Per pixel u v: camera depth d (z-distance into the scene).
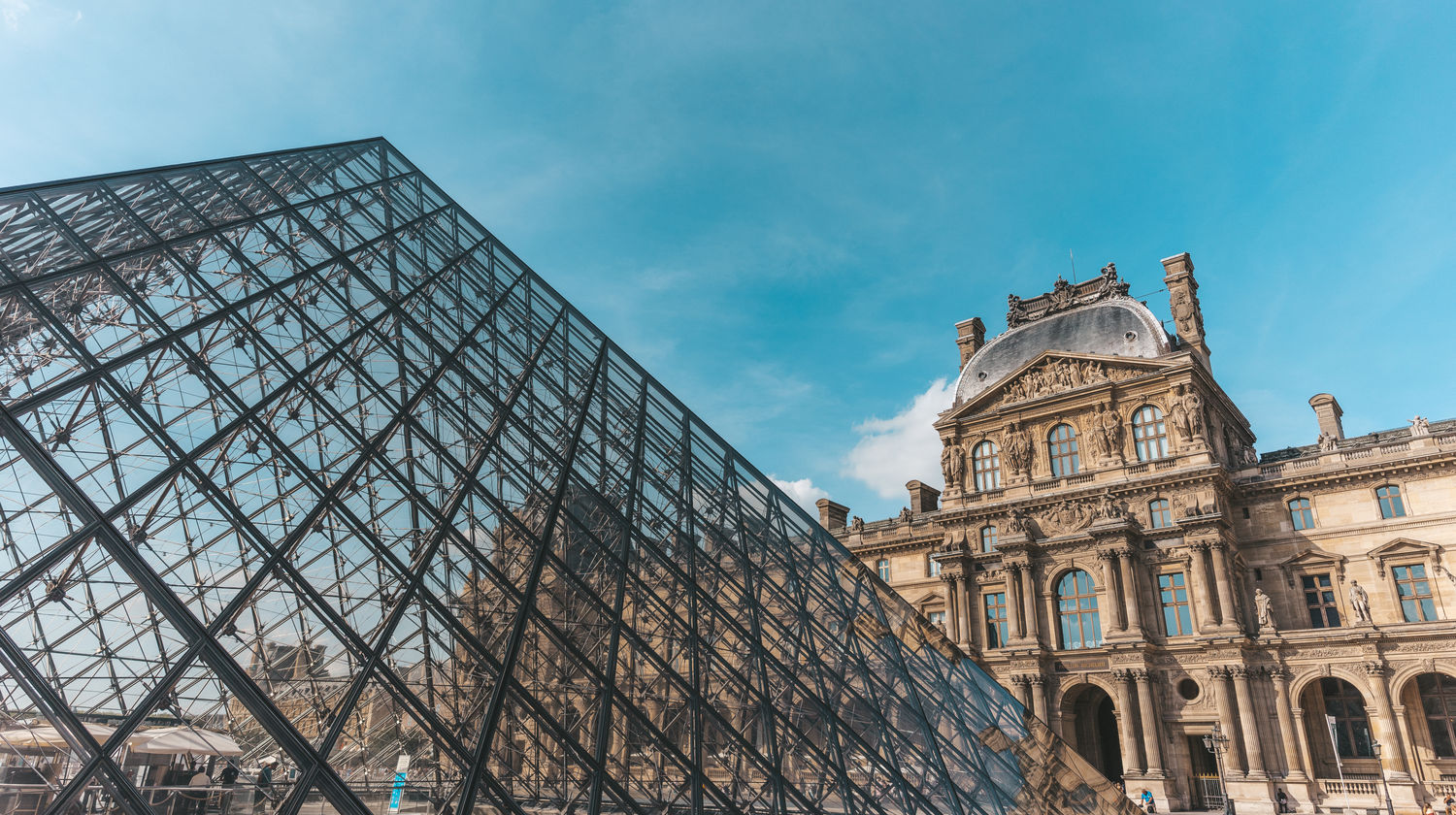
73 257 21.22
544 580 22.47
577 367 37.81
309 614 17.20
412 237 38.34
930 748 26.22
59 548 14.48
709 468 36.81
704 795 19.03
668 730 21.17
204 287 23.48
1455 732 53.00
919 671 31.64
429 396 27.48
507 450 27.19
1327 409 70.06
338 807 14.12
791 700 24.50
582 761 17.31
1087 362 72.00
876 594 35.44
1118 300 77.00
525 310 40.62
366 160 43.56
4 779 12.54
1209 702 57.91
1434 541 57.00
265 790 14.56
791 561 33.78
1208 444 64.12
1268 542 63.53
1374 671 53.41
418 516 23.33
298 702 16.53
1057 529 68.56
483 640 22.09
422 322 32.12
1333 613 59.75
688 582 26.48
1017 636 66.38
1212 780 57.31
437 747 16.25
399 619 18.00
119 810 12.80
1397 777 50.94
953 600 71.69
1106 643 61.72
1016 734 31.28
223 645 15.28
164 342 19.91
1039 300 84.81
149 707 13.59
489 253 43.72
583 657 19.88
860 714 25.56
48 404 16.61
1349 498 61.38
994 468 75.75
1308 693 58.00
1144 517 64.94
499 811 15.36
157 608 14.95
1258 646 57.81
